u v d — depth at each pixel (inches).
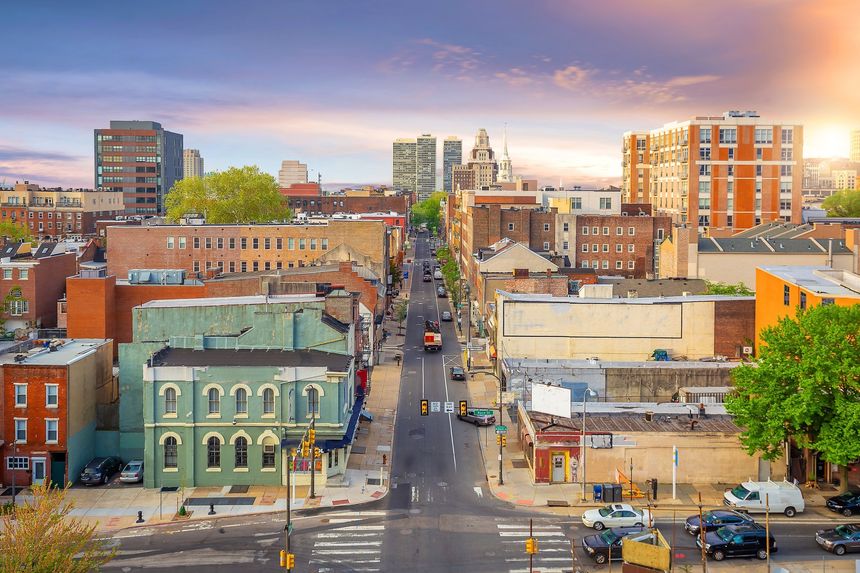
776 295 3221.0
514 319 3666.3
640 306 3631.9
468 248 6825.8
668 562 1673.2
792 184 7258.9
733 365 3169.3
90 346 2834.6
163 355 2615.7
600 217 6407.5
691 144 7253.9
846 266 5049.2
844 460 2154.3
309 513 2299.5
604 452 2529.5
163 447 2517.2
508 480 2566.4
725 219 7278.5
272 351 2669.8
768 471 2532.0
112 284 3767.2
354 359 3009.4
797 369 2249.0
